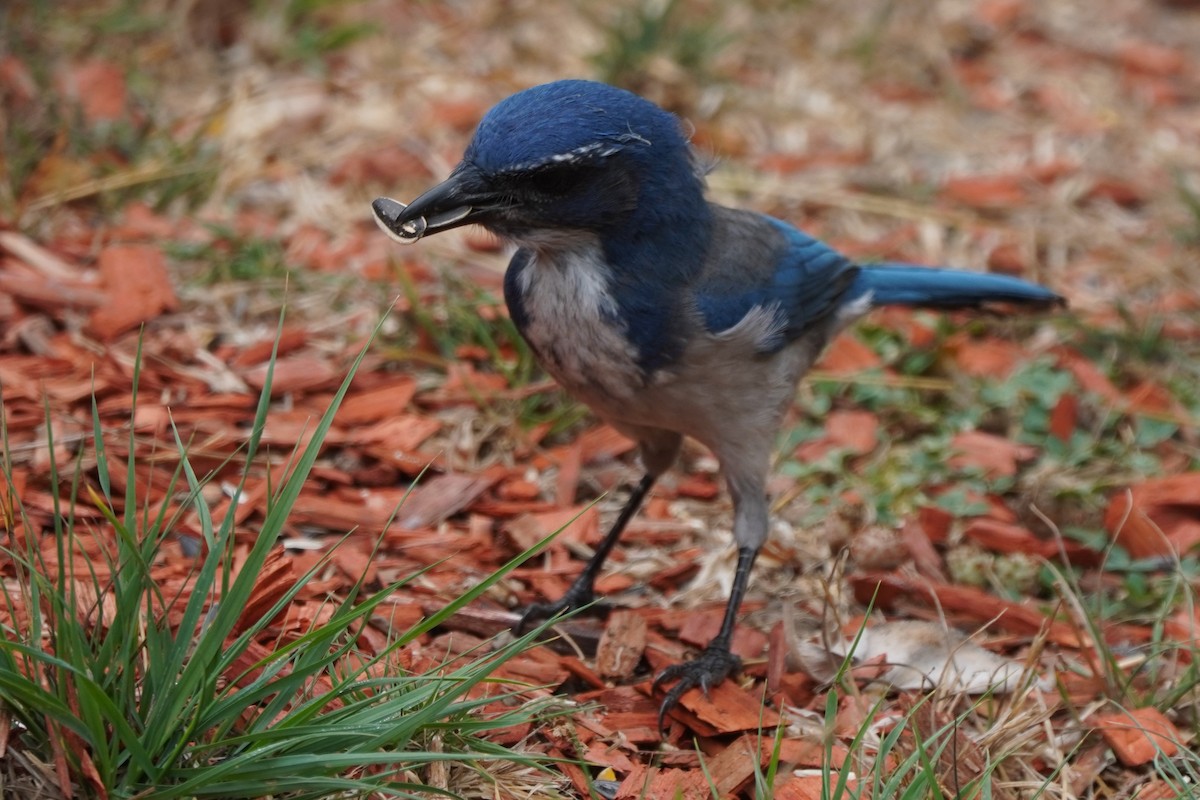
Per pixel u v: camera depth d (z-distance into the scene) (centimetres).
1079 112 1703
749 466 930
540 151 826
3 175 1323
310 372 1155
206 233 1320
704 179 916
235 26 1625
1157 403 1234
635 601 1003
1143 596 1015
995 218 1509
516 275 899
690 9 1736
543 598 986
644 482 993
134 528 711
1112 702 852
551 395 1187
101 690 629
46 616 772
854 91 1700
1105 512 1084
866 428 1195
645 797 777
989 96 1725
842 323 1079
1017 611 971
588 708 785
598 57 1605
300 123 1508
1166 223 1509
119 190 1346
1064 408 1193
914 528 1057
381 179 1442
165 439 1055
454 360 1204
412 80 1591
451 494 1061
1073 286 1412
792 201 1495
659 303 867
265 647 836
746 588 1007
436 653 888
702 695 875
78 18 1566
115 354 1138
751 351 901
